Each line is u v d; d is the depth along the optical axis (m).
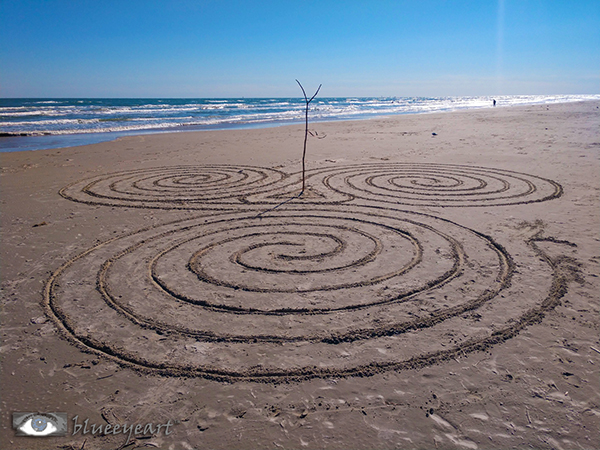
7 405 2.94
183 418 2.85
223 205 7.86
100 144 16.19
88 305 4.23
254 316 4.04
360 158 12.75
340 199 8.19
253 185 9.40
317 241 5.97
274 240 6.02
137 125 26.81
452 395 3.03
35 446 2.63
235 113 44.94
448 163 11.70
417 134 19.33
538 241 5.82
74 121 29.59
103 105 64.38
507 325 3.84
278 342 3.64
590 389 3.05
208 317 4.02
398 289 4.52
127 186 9.29
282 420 2.84
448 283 4.65
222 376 3.24
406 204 7.81
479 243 5.80
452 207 7.59
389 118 33.81
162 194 8.64
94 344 3.60
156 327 3.86
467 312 4.07
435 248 5.64
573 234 6.05
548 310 4.08
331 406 2.95
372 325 3.87
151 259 5.35
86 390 3.09
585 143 14.80
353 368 3.31
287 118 35.81
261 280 4.77
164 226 6.64
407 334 3.73
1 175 10.29
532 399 2.98
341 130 22.20
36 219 6.94
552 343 3.58
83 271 5.00
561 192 8.38
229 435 2.72
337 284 4.65
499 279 4.73
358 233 6.27
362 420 2.83
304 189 8.97
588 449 2.58
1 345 3.59
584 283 4.59
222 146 15.72
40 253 5.51
